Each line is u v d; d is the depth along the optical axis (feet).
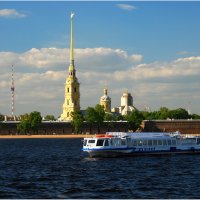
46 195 233.76
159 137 484.74
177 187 256.11
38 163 415.85
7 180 290.56
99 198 225.15
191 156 473.26
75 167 370.53
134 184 267.80
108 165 382.63
